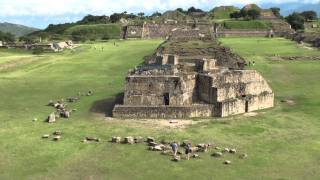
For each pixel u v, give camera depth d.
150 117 47.09
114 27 196.50
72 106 53.41
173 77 48.91
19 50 127.50
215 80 48.84
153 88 49.12
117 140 38.03
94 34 190.62
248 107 49.94
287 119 46.12
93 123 44.88
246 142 38.28
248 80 51.78
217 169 31.95
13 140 38.66
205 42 101.19
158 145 36.56
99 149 36.31
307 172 31.41
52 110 51.38
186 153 35.22
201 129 42.41
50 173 31.31
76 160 33.81
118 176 30.81
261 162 33.34
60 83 70.62
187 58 72.06
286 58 97.56
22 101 56.91
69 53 118.75
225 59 83.19
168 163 33.12
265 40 150.38
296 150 36.06
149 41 155.50
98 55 110.06
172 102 48.47
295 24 196.88
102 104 54.06
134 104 48.97
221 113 47.28
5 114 49.12
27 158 34.19
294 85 66.56
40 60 101.00
